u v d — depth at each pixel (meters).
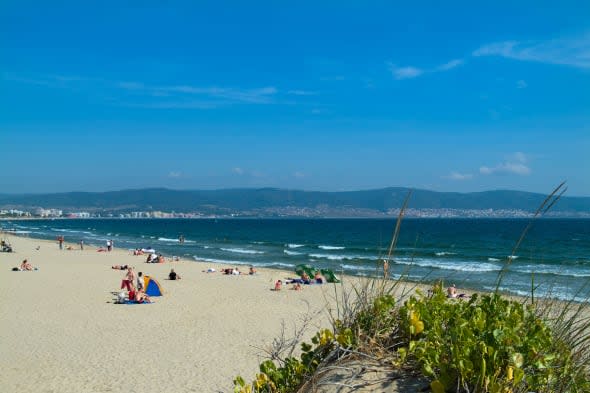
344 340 2.79
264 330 15.17
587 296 3.03
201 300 21.00
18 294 22.05
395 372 2.50
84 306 19.36
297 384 2.95
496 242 64.19
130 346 13.54
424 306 2.79
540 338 2.34
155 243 70.88
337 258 45.50
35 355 12.63
